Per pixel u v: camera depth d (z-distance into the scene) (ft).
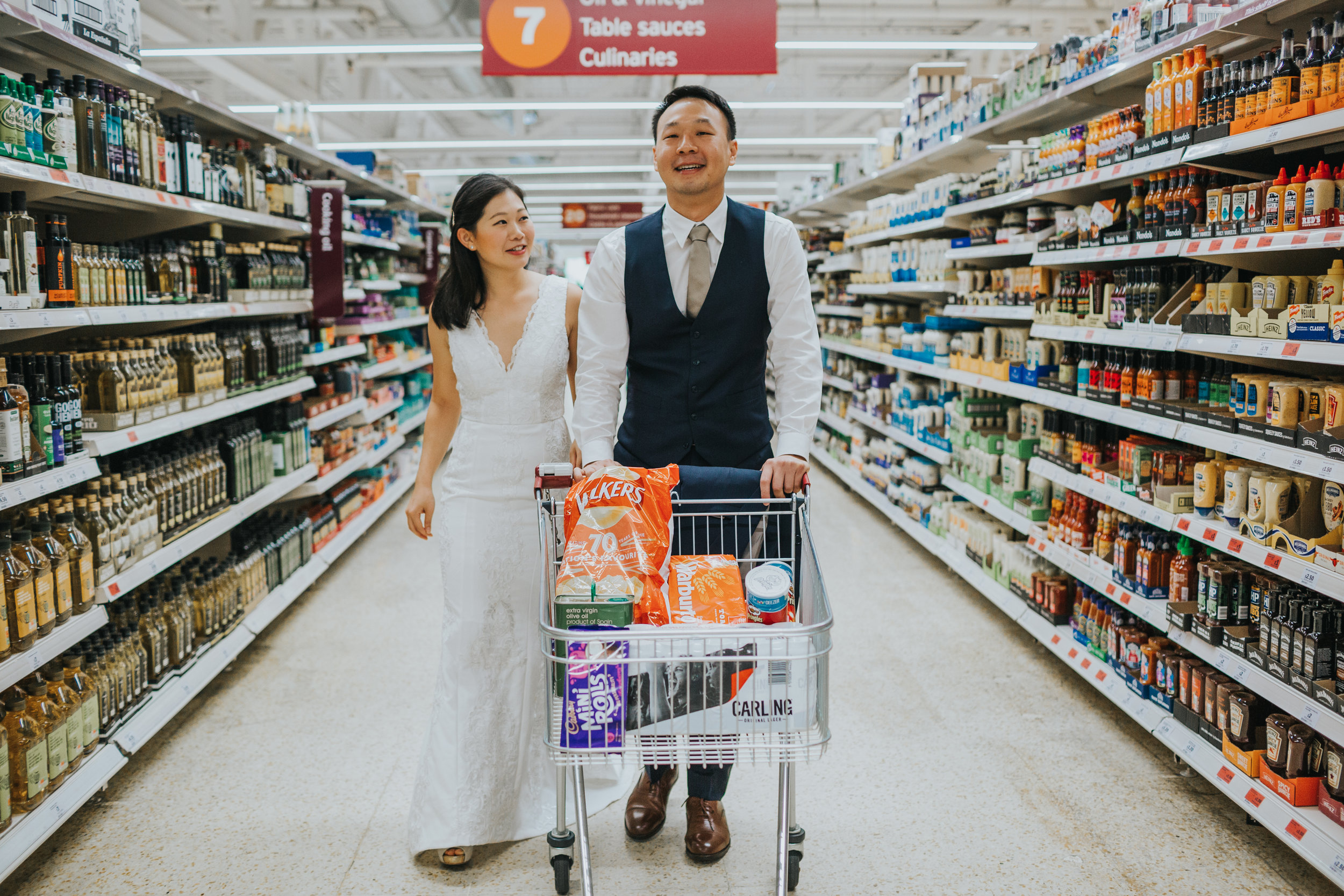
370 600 15.08
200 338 11.92
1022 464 13.57
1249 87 7.88
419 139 34.73
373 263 21.59
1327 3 7.54
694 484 6.76
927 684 11.41
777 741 5.26
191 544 10.82
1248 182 8.90
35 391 7.98
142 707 9.57
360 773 9.30
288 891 7.33
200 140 11.62
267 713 10.74
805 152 58.29
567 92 45.62
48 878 7.54
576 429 7.22
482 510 7.50
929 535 17.29
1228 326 8.33
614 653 5.22
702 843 7.53
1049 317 12.46
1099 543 10.92
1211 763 8.34
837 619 13.87
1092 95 11.89
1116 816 8.34
